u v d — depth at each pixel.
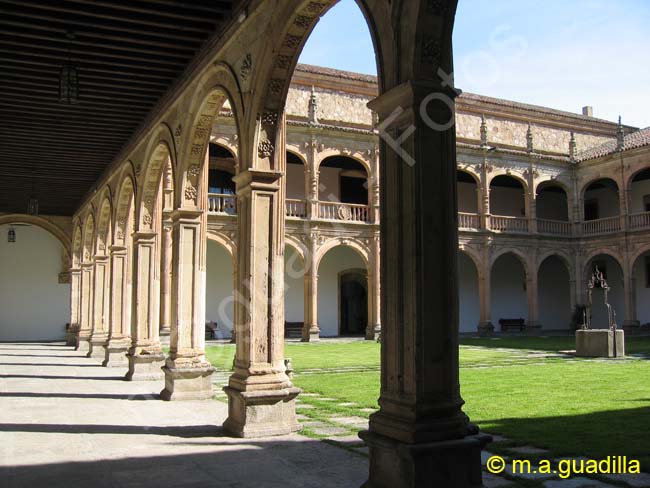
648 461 6.11
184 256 11.04
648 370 15.08
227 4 8.45
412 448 4.51
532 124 37.06
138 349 14.07
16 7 8.45
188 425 8.45
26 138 15.00
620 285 37.34
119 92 11.76
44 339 31.56
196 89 10.06
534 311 34.69
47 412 9.58
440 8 4.93
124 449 7.03
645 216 32.78
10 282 31.27
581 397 10.52
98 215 20.36
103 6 8.39
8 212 27.89
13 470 6.16
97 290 20.97
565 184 36.28
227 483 5.61
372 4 5.44
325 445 7.09
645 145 32.19
